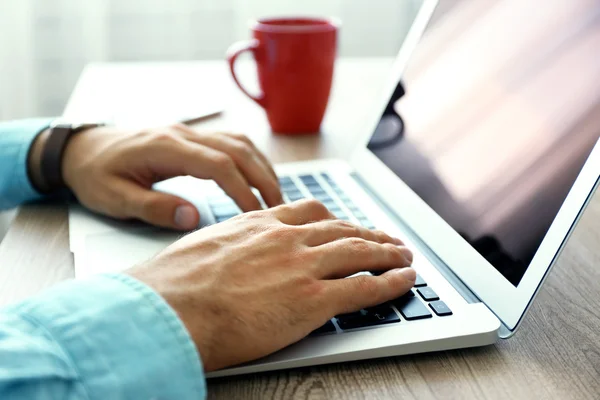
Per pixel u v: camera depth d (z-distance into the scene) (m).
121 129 0.74
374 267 0.52
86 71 1.22
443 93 0.71
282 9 1.72
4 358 0.37
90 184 0.68
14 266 0.58
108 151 0.69
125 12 1.69
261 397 0.42
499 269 0.51
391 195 0.71
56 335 0.39
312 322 0.46
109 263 0.57
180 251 0.48
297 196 0.73
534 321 0.51
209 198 0.71
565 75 0.54
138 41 1.72
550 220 0.48
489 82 0.64
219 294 0.45
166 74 1.21
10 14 1.58
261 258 0.48
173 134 0.69
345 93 1.13
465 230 0.57
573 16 0.55
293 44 0.89
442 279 0.54
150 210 0.64
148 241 0.62
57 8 1.65
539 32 0.59
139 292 0.42
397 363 0.46
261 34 0.91
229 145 0.68
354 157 0.82
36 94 1.71
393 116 0.78
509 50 0.62
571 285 0.57
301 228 0.52
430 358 0.47
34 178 0.72
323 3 1.73
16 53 1.61
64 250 0.61
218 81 1.17
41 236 0.64
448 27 0.75
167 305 0.42
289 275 0.47
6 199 0.73
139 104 1.03
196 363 0.41
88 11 1.64
